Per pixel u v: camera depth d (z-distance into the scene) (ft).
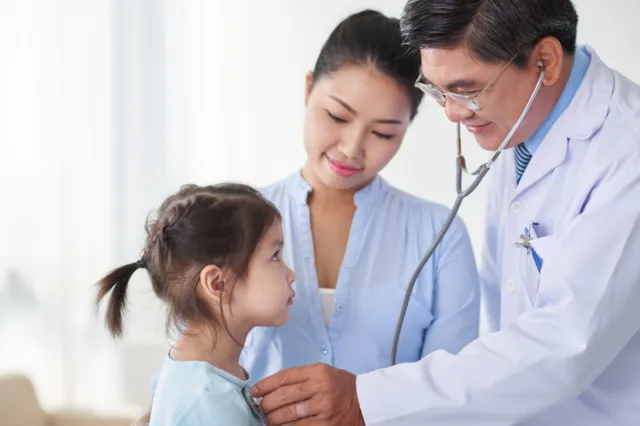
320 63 4.51
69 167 8.57
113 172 8.55
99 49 8.47
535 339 3.78
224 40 8.44
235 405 3.69
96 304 4.28
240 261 3.93
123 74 8.48
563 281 3.78
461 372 3.84
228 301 3.95
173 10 8.44
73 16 8.45
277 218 4.12
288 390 3.89
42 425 7.43
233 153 8.53
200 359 3.96
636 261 3.71
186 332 4.00
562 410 4.21
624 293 3.71
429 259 4.72
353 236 4.70
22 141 8.58
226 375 3.83
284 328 4.62
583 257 3.75
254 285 3.96
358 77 4.31
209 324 3.95
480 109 3.93
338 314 4.62
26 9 8.47
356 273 4.68
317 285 4.66
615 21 7.88
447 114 4.07
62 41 8.48
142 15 8.44
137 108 8.52
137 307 8.43
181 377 3.79
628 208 3.76
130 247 8.57
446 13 3.72
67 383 8.66
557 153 4.25
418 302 4.67
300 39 8.37
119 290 4.19
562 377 3.73
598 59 4.37
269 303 3.98
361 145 4.43
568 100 4.24
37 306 8.68
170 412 3.67
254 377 4.65
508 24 3.70
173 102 8.52
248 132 8.50
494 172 5.10
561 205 4.22
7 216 8.64
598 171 3.97
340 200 4.77
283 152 8.49
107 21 8.45
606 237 3.73
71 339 8.64
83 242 8.61
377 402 3.87
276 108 8.45
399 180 8.30
